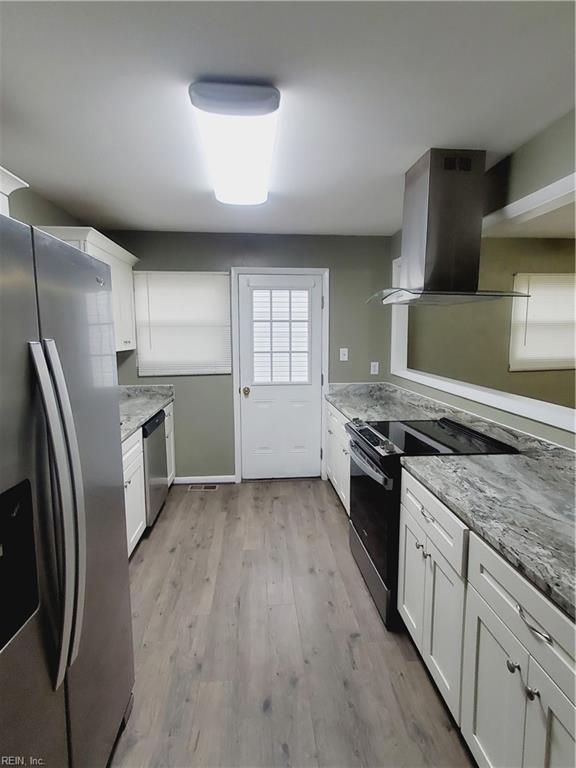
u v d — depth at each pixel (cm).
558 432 165
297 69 129
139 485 263
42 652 90
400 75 132
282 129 168
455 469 165
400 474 184
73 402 106
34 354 86
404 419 267
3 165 203
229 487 367
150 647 182
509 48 119
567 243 354
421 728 144
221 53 121
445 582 141
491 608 114
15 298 81
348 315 366
